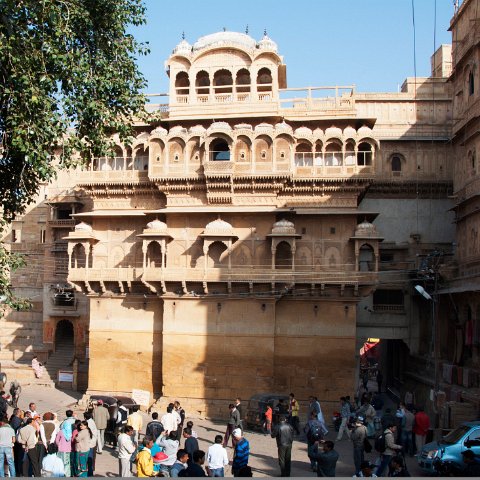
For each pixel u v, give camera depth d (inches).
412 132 2033.7
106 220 1800.0
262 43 1777.8
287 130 1676.9
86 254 1752.0
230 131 1678.2
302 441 1312.7
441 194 1990.7
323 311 1654.8
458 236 1787.6
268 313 1640.0
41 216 2269.9
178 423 1017.5
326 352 1642.5
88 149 898.7
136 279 1702.8
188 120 1754.4
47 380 1971.0
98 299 1749.5
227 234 1635.1
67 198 2164.1
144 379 1710.1
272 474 1009.5
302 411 1625.2
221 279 1633.9
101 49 900.6
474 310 1483.8
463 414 1284.4
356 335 1804.9
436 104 2043.6
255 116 1727.4
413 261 1940.2
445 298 1715.1
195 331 1658.5
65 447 844.0
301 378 1642.5
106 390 1717.5
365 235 1649.9
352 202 1722.4
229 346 1643.7
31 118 780.0
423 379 1679.4
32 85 767.7
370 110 2060.8
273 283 1620.3
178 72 1792.6
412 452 1137.4
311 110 1772.9
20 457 857.5
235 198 1708.9
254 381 1626.5
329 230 1697.8
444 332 1731.1
